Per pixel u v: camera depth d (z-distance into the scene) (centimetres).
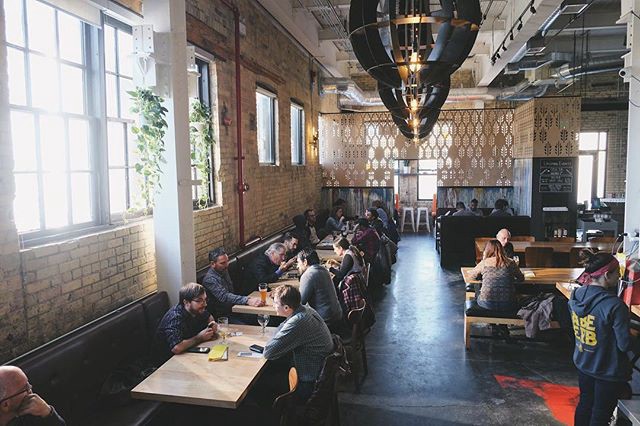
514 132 1215
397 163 1572
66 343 321
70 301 354
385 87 366
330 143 1277
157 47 423
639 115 558
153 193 448
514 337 582
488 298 540
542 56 1045
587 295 325
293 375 291
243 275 580
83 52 393
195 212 546
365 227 800
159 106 426
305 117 1080
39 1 342
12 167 300
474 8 261
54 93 362
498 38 998
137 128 420
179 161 446
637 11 553
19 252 307
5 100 294
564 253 774
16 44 327
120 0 409
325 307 473
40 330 325
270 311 454
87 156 399
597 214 1247
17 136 329
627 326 310
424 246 1251
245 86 701
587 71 993
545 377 479
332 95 1417
